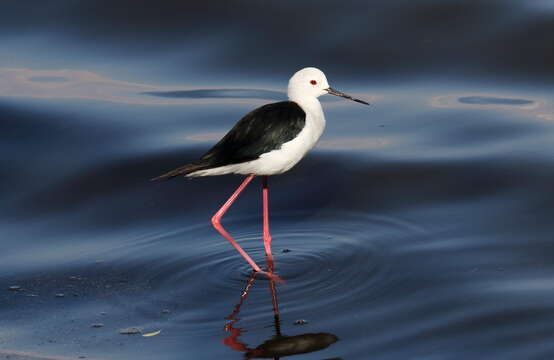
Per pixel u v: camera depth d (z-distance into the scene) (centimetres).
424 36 1675
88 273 995
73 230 1135
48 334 853
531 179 1205
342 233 1076
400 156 1318
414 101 1496
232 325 849
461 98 1496
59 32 1772
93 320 879
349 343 799
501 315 842
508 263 965
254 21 1747
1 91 1552
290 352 788
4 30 1783
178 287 948
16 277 991
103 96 1552
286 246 1046
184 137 1410
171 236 1098
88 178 1293
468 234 1052
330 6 1775
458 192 1188
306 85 1012
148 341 827
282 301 897
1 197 1245
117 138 1412
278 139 962
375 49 1644
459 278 930
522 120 1406
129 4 1820
